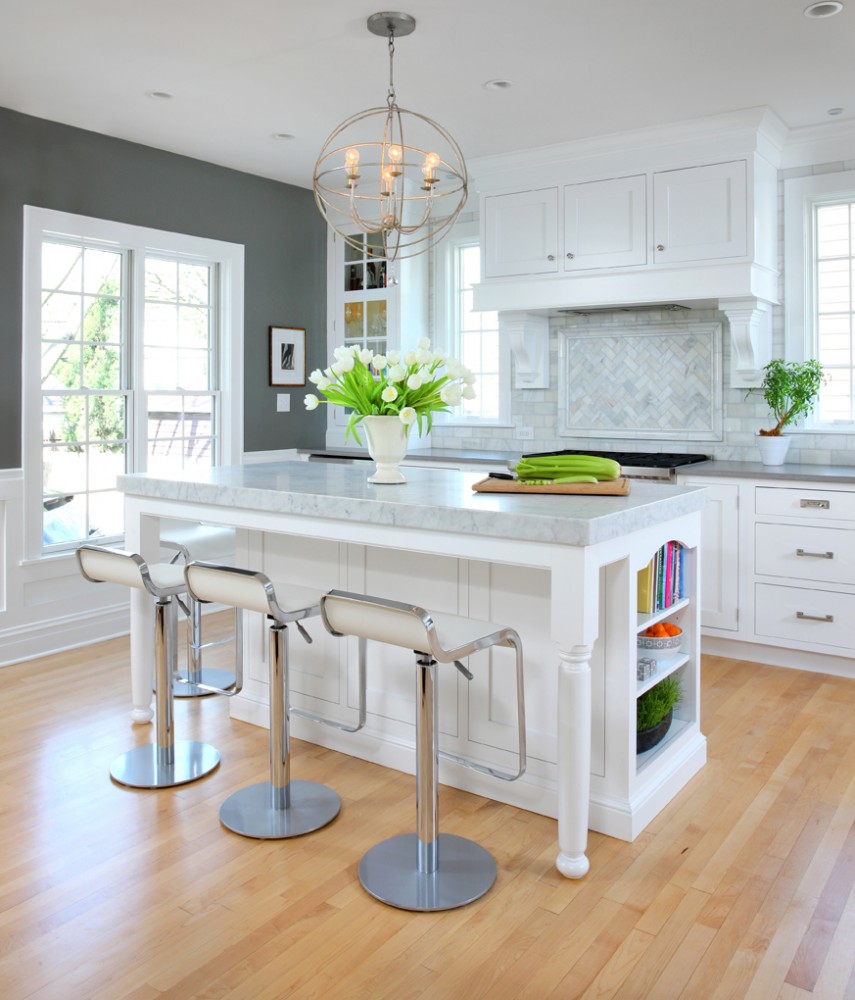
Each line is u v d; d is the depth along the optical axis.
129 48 3.39
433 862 2.29
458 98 3.89
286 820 2.57
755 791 2.80
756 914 2.13
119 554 2.71
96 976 1.89
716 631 4.18
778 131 4.22
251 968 1.92
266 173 5.27
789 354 4.50
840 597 3.86
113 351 4.68
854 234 4.38
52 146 4.24
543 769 2.64
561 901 2.19
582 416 5.15
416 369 2.76
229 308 5.21
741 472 4.05
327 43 3.32
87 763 3.00
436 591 2.79
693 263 4.27
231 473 3.29
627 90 3.78
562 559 2.19
